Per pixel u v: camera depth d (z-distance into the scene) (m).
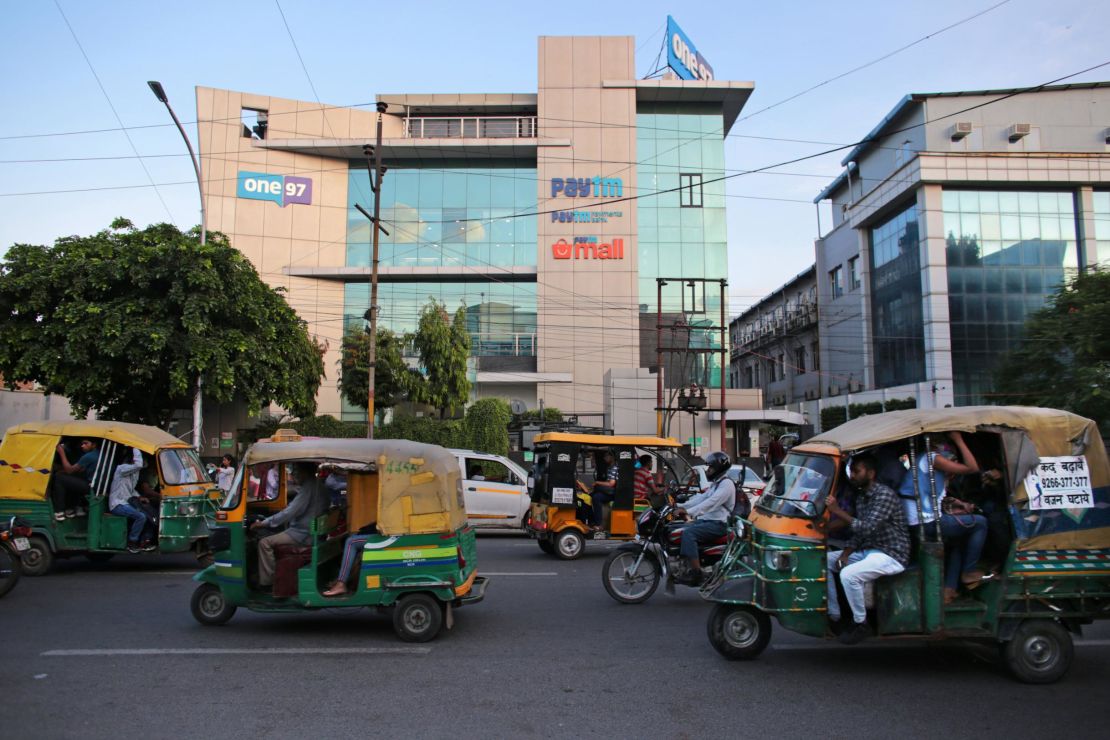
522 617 8.12
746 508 9.05
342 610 8.50
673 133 40.47
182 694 5.41
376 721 4.86
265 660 6.36
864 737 4.62
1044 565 5.86
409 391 31.62
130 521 10.83
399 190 39.94
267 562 7.30
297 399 25.30
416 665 6.21
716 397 36.47
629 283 38.53
